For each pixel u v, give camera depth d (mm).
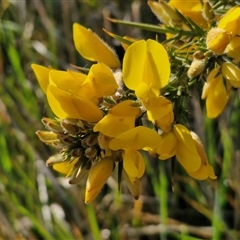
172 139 246
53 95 238
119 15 615
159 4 291
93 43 267
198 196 535
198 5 292
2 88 614
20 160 587
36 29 671
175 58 266
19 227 550
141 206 530
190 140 245
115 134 235
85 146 239
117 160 241
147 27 288
